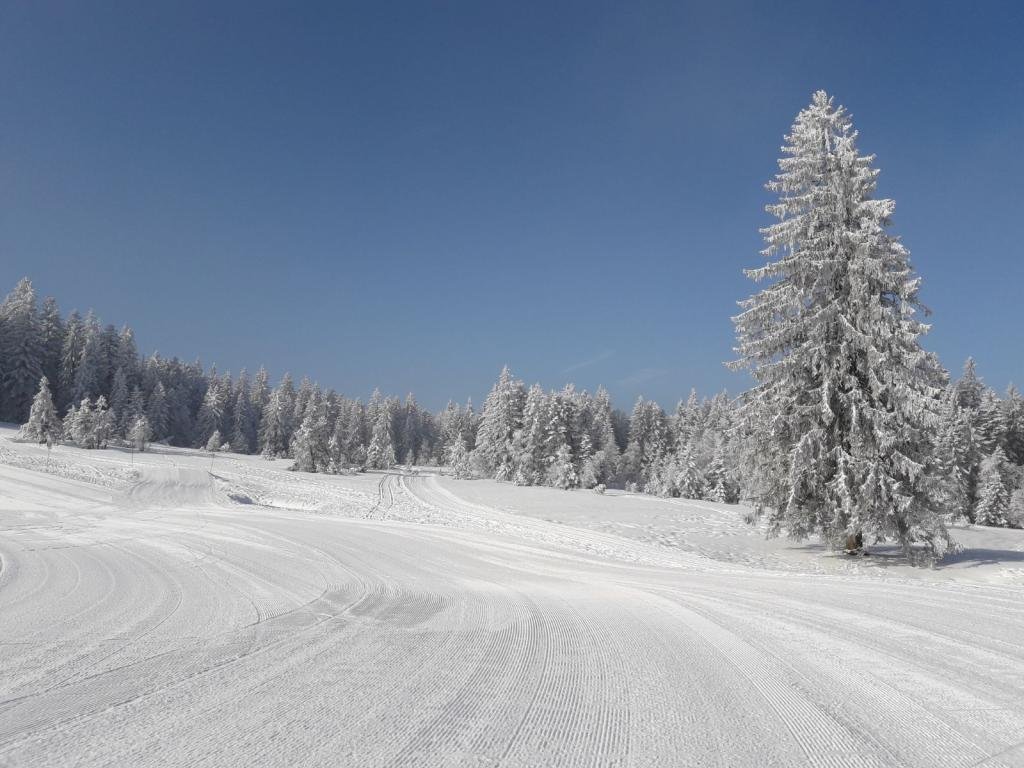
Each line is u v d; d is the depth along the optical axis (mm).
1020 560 16172
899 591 9266
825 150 17062
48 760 3072
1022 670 4926
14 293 65938
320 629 6328
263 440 84625
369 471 73188
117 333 77688
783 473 16656
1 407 64438
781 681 4570
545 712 3854
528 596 8945
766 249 17266
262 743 3299
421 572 11656
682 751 3283
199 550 14062
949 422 43250
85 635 5996
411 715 3754
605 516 28969
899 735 3553
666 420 91938
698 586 10125
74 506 26547
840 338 16234
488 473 69125
